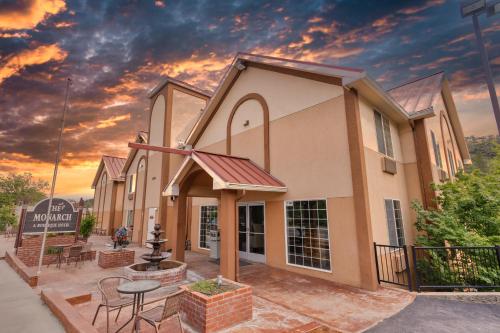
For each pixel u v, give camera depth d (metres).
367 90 7.71
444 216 8.17
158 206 15.38
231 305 4.36
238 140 11.25
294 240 8.37
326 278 7.32
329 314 4.86
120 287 3.94
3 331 4.03
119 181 23.61
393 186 9.16
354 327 4.28
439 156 12.12
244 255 10.18
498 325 4.32
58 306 4.61
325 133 8.02
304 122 8.68
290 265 8.31
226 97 12.34
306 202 8.22
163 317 3.48
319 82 8.43
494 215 8.30
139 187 18.69
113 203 23.12
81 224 11.52
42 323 4.33
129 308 5.21
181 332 3.75
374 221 7.39
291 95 9.27
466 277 7.21
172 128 16.02
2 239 19.11
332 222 7.42
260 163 10.00
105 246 14.85
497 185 8.78
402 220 9.20
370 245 6.60
